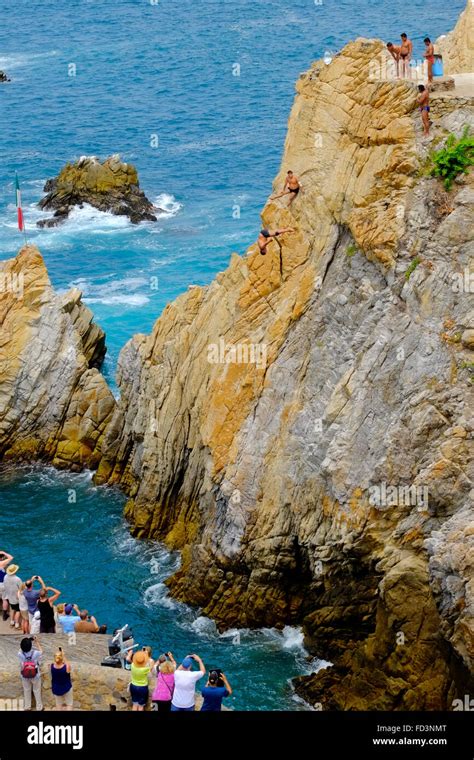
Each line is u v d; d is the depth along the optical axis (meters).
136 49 156.88
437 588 37.97
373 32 155.50
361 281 46.38
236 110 125.00
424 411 42.19
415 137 46.09
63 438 61.16
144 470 54.78
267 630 47.12
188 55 151.25
